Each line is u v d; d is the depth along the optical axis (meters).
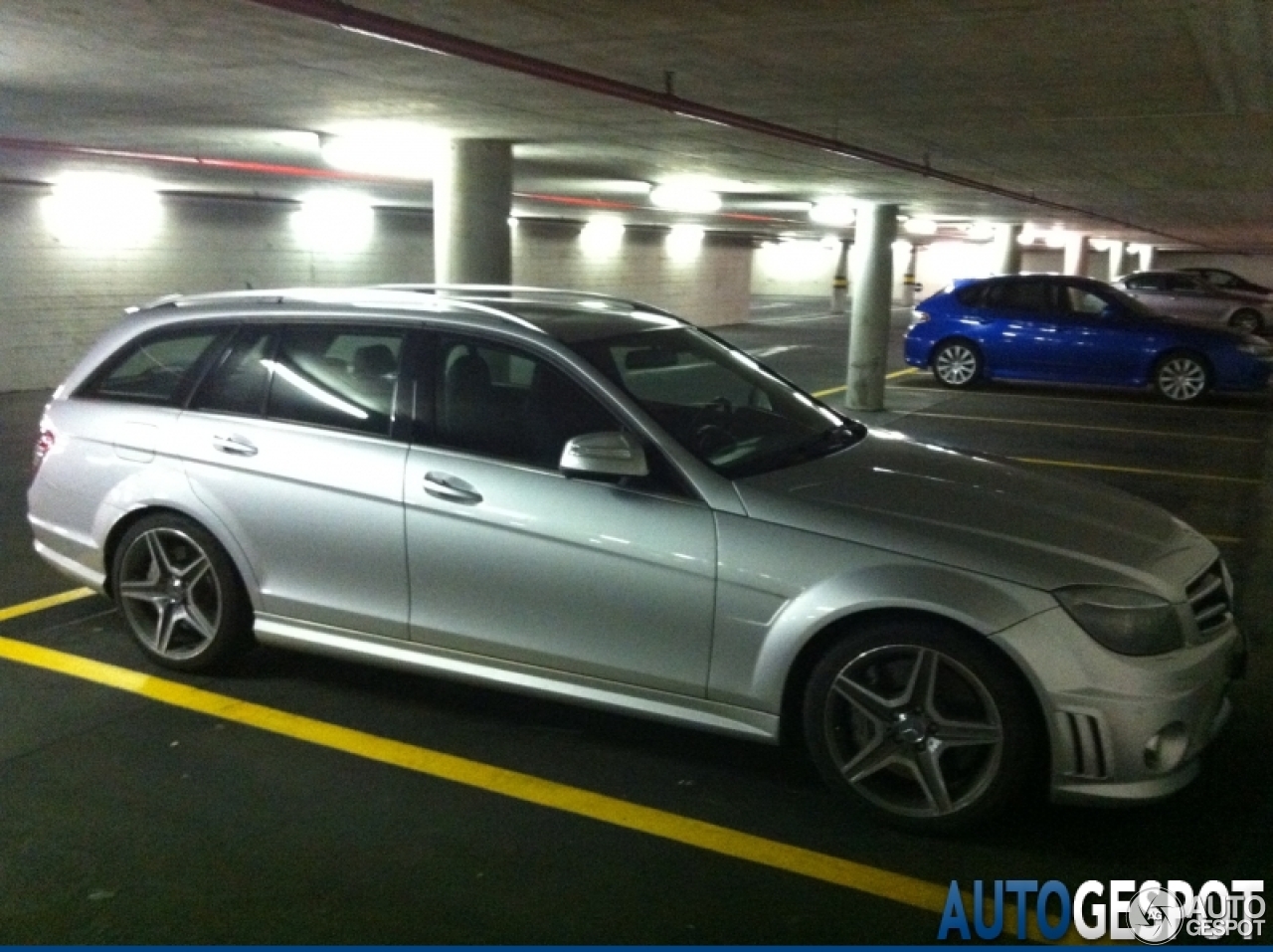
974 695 3.43
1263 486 8.92
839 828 3.60
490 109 7.93
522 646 4.02
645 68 6.53
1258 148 9.63
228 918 3.08
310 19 5.26
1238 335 13.88
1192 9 5.00
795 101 7.56
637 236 25.06
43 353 14.05
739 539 3.66
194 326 4.80
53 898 3.16
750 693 3.67
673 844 3.49
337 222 18.41
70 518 4.95
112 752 4.06
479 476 4.04
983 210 17.80
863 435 4.70
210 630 4.67
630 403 3.96
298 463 4.36
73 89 7.47
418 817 3.64
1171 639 3.41
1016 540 3.56
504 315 4.29
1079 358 14.37
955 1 4.93
